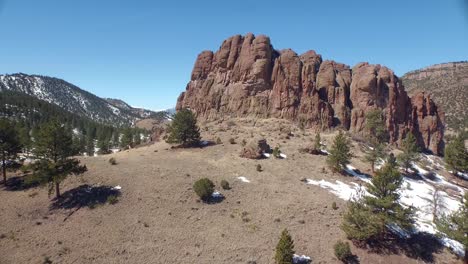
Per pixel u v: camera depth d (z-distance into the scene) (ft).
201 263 106.42
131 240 117.08
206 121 329.52
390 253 123.75
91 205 139.03
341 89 324.39
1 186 165.17
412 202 177.37
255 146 218.59
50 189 144.05
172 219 131.95
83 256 107.34
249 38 354.95
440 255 126.52
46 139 142.72
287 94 312.91
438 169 264.52
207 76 391.45
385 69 336.29
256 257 111.65
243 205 147.54
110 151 354.74
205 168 189.16
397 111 320.09
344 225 127.95
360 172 212.43
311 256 115.55
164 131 343.87
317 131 290.56
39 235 119.44
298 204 150.92
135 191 152.87
